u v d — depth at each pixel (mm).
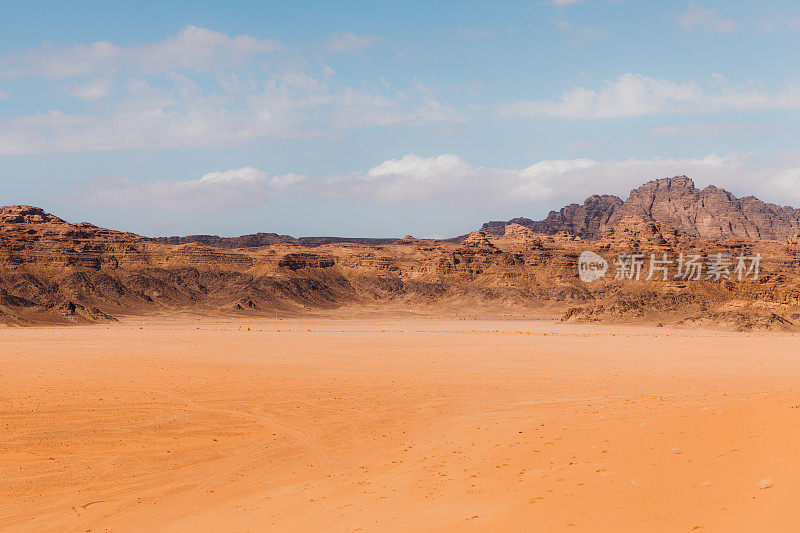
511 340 173625
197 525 30688
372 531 25625
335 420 60875
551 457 37406
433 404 69188
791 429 33812
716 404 53938
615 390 79062
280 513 31219
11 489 39438
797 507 20438
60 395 74250
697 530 20422
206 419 61344
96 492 38875
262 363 112312
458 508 27906
